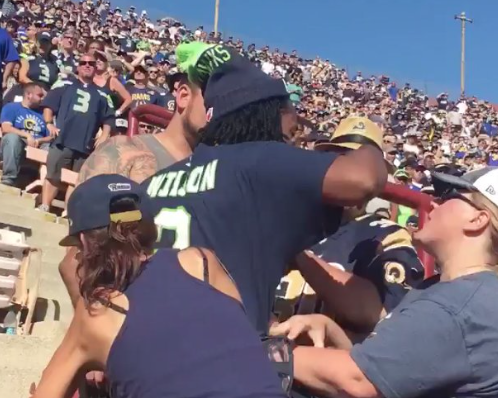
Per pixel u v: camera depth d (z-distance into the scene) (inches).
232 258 85.2
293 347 86.8
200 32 1242.6
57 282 244.5
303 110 741.9
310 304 112.9
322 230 86.3
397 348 82.4
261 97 91.8
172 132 110.0
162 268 77.6
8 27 587.2
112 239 75.9
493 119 1310.3
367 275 108.5
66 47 532.7
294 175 84.4
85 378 87.4
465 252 92.6
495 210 91.8
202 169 90.5
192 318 73.3
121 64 493.7
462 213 93.1
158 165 107.0
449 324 83.3
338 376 82.7
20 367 174.6
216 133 93.0
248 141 91.3
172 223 87.7
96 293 74.3
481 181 93.0
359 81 1403.8
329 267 106.5
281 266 86.9
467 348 83.3
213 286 78.2
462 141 1021.2
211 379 70.2
